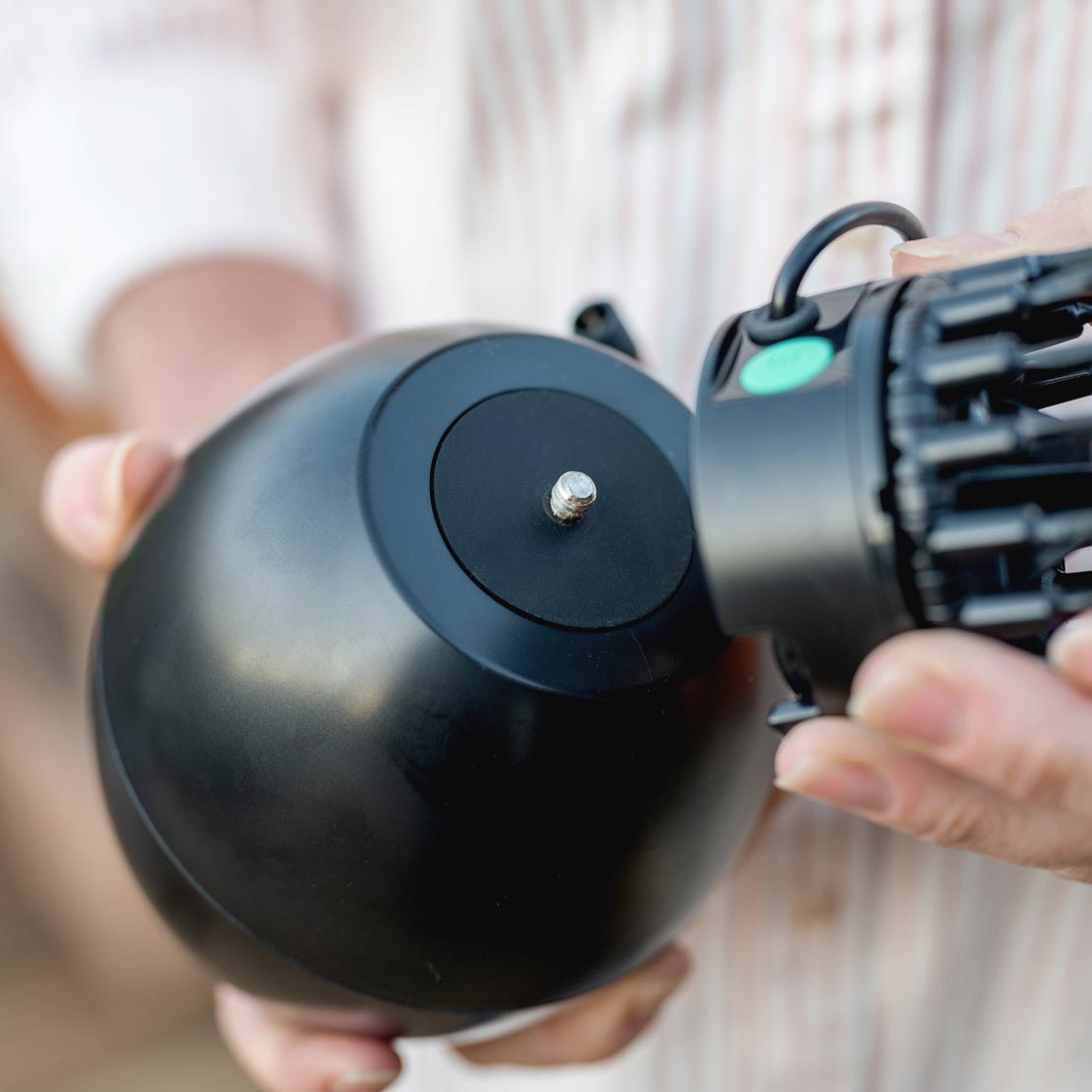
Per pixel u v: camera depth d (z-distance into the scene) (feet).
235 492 1.06
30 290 1.66
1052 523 0.85
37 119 1.64
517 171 1.52
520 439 1.05
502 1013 1.08
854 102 1.34
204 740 1.03
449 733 0.99
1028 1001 1.54
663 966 1.21
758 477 0.89
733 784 1.07
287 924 1.05
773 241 1.39
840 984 1.47
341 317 1.82
